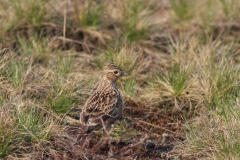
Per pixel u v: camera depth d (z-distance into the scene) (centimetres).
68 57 1539
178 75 1372
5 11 1636
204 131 1092
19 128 1022
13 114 1042
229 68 1337
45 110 1119
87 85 1314
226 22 1897
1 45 1491
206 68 1384
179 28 1894
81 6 1750
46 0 1714
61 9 1733
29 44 1583
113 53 1506
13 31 1611
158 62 1555
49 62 1381
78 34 1705
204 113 1240
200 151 1047
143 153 1078
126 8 1745
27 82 1228
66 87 1230
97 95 1129
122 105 1137
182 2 1978
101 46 1662
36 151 1006
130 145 1097
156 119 1255
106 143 1083
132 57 1488
